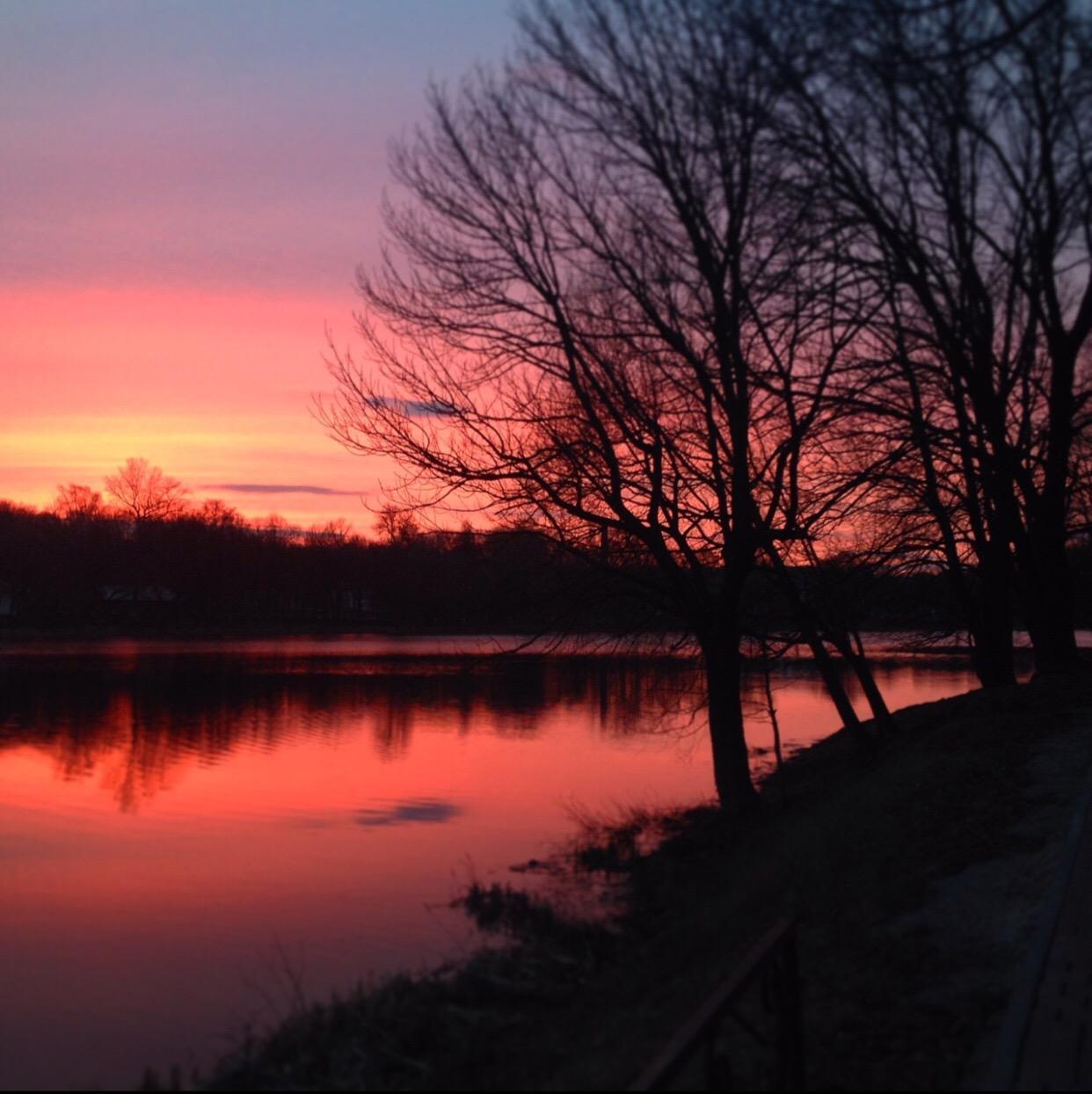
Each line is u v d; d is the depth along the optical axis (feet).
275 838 62.44
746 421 53.67
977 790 44.55
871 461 59.62
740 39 39.19
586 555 61.26
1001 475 59.31
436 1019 30.27
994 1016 22.21
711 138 47.32
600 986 33.01
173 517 396.16
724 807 61.21
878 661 229.45
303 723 116.47
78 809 70.90
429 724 115.75
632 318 54.19
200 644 285.84
